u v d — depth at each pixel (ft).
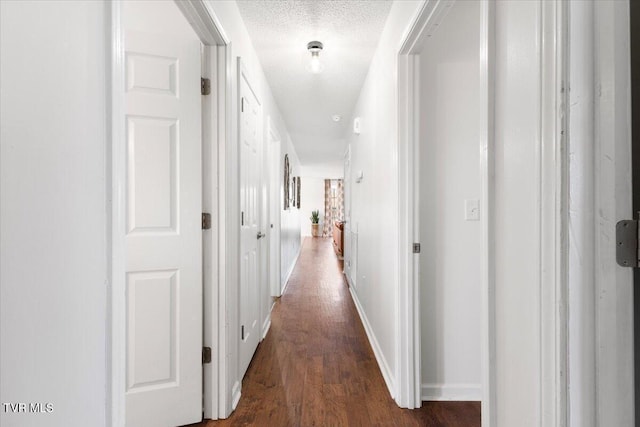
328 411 5.57
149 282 4.98
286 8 6.14
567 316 1.96
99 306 2.21
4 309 1.60
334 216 38.93
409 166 5.64
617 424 1.88
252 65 7.50
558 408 1.99
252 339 7.56
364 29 6.86
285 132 14.52
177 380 5.12
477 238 6.03
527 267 2.24
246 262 6.93
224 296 5.36
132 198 4.91
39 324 1.77
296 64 8.52
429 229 6.03
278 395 6.06
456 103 5.98
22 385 1.69
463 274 6.05
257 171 8.15
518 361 2.35
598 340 1.90
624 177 1.85
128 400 4.89
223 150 5.36
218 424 5.21
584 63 1.90
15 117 1.63
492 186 2.67
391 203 6.28
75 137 2.01
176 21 5.46
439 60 5.95
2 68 1.57
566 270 1.96
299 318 10.48
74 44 2.00
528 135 2.22
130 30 4.90
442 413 5.52
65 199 1.94
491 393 2.66
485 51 2.70
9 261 1.62
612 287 1.87
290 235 17.90
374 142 8.13
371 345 8.30
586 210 1.90
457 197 6.02
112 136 2.32
